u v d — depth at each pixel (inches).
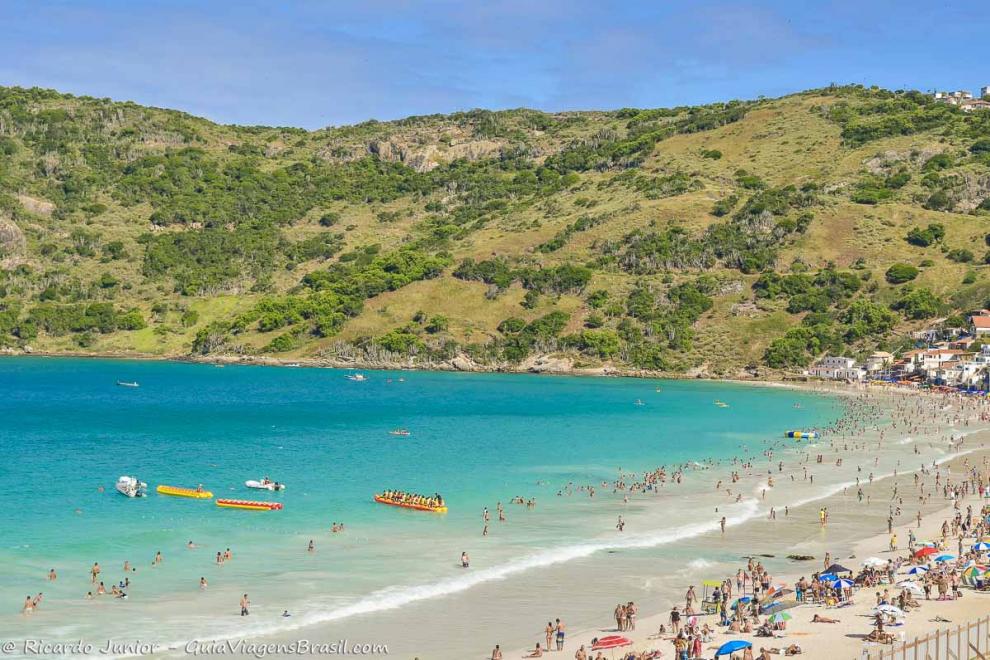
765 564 2935.5
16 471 4436.5
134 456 4977.9
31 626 2299.5
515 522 3499.0
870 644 2128.4
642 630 2324.1
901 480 4404.5
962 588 2564.0
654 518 3577.8
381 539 3223.4
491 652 2193.7
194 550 3046.3
